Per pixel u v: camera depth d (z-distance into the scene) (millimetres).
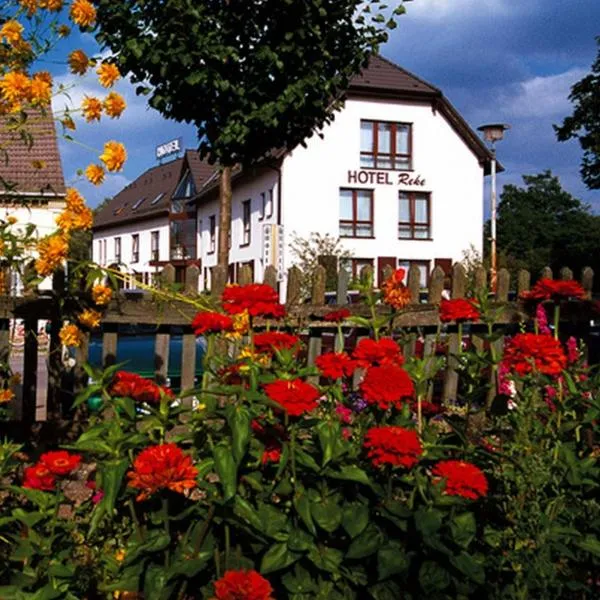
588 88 36281
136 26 9742
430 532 2814
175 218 51219
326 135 34594
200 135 10453
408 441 2879
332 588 2910
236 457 2738
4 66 4484
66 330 5148
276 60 9859
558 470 3285
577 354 4852
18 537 2947
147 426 2982
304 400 2838
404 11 10258
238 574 2645
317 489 2969
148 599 2777
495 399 3684
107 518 3068
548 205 81688
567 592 3203
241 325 3555
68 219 4469
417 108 35500
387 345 3352
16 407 6203
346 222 34938
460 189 36156
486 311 4266
